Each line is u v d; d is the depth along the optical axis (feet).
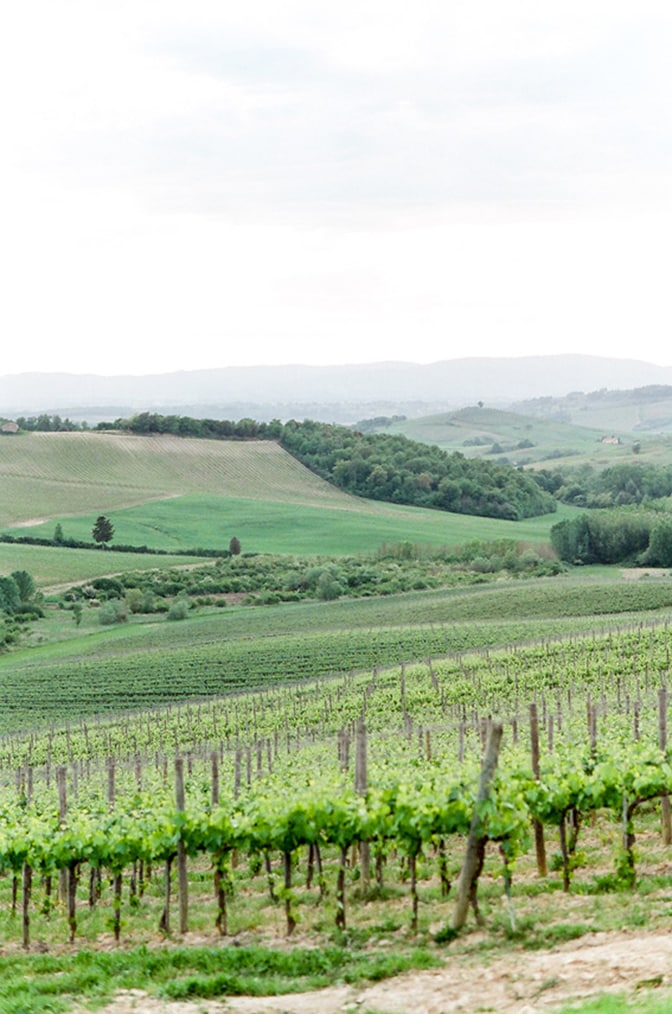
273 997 45.98
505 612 345.92
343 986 46.24
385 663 270.46
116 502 619.26
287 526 589.32
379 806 54.85
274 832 57.36
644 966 41.22
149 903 72.33
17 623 398.01
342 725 178.60
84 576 473.67
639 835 69.62
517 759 69.82
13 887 70.79
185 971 51.11
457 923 51.52
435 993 43.34
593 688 181.37
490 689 195.62
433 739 127.34
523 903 55.21
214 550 533.55
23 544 532.32
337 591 440.45
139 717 227.40
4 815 86.02
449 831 52.42
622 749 69.41
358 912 57.88
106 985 49.52
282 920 59.82
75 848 61.77
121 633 380.37
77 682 287.69
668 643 221.87
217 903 66.64
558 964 43.78
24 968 55.88
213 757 65.98
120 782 122.52
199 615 413.18
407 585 448.24
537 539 564.71
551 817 57.06
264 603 433.48
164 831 60.03
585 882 57.47
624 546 500.33
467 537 573.74
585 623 295.48
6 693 279.90
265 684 262.67
